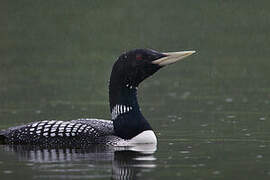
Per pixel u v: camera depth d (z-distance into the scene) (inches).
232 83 737.0
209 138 453.1
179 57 435.5
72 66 828.0
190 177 344.8
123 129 432.5
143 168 366.6
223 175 348.2
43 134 434.9
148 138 432.8
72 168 367.9
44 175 352.5
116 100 436.5
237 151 408.5
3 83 740.0
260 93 674.8
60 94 676.1
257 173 352.2
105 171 360.2
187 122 522.6
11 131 444.8
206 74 788.6
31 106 609.9
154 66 435.2
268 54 887.7
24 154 407.2
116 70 437.1
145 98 658.2
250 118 536.1
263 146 423.8
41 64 840.3
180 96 665.6
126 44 916.6
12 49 909.8
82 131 432.5
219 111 575.5
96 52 889.5
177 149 416.5
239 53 887.1
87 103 628.1
